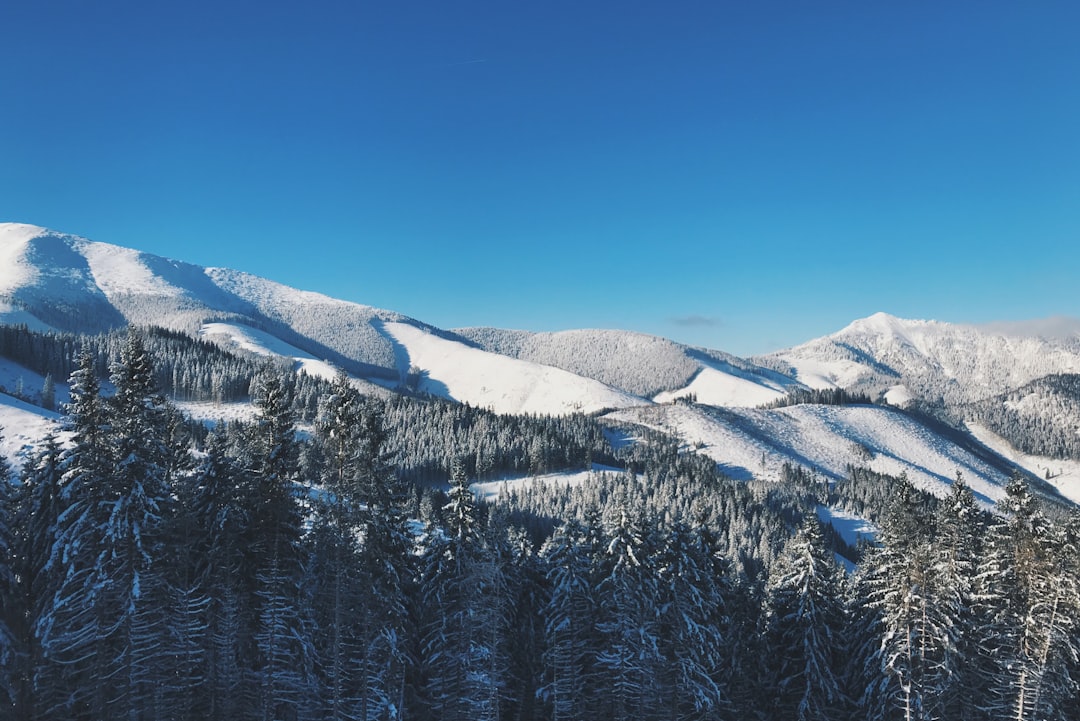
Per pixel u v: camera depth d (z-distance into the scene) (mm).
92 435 28328
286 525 30406
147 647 28906
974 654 39562
